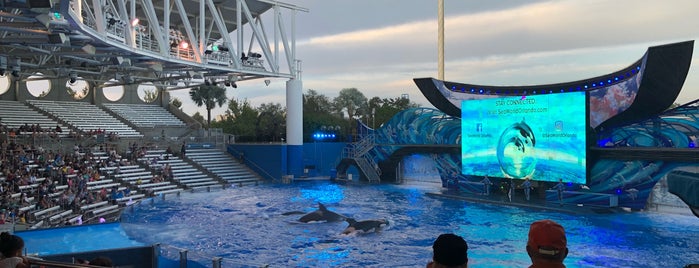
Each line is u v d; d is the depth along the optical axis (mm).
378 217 27469
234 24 51188
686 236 22172
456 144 39562
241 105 85750
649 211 28891
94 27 28906
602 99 31797
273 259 18891
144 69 37750
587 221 25844
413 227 24688
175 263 15172
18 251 5617
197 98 81938
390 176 46281
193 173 45031
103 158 39281
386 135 45938
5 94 48781
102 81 49500
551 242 3264
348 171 51344
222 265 14172
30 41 22578
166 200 34812
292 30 49031
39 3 14688
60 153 37969
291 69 48656
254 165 50125
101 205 30797
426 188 41062
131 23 29906
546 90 35000
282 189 41438
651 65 26234
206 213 29156
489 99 35562
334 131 57875
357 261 18594
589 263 18031
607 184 30500
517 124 33656
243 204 32781
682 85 26891
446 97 39812
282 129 72062
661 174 28109
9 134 37375
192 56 41594
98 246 18547
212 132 56531
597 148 30578
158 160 44719
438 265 3520
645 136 30031
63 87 52969
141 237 21188
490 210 29781
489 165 35594
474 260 18547
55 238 19781
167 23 33812
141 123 53656
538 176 32406
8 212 23406
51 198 28281
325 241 21797
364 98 96625
